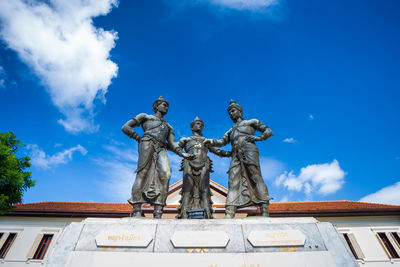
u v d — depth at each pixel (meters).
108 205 16.45
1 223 14.22
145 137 5.52
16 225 14.20
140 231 3.49
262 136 5.66
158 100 6.33
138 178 5.03
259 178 5.27
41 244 13.59
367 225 14.35
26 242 13.48
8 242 13.70
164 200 4.99
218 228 3.56
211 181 15.88
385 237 13.98
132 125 5.62
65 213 14.30
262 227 3.57
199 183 5.89
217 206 14.21
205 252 3.27
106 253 3.25
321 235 3.46
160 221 3.68
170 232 3.50
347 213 14.45
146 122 5.83
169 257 3.21
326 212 14.43
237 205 5.13
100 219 3.68
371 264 12.77
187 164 6.07
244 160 5.43
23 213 14.41
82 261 3.18
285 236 3.43
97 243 3.34
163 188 5.04
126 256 3.22
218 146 6.20
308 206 16.19
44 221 14.42
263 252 3.27
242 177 5.39
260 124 5.94
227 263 3.15
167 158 5.41
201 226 3.59
